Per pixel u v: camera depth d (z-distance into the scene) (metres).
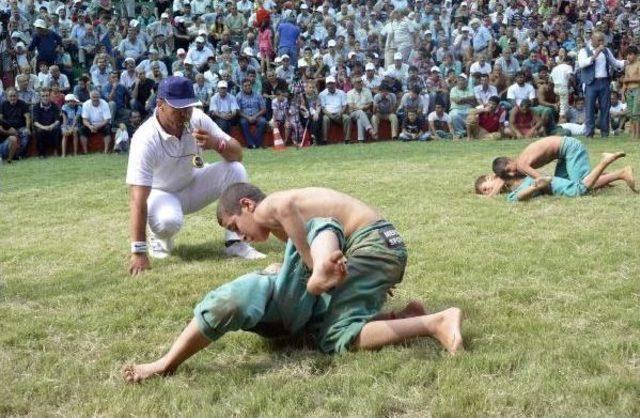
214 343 3.85
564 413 2.94
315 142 16.73
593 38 15.51
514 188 8.13
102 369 3.62
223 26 20.83
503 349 3.62
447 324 3.56
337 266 3.33
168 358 3.45
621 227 6.37
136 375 3.43
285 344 3.87
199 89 16.97
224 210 3.88
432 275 5.04
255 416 3.05
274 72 17.27
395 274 3.80
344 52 19.91
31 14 19.83
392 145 15.45
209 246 6.28
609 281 4.80
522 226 6.53
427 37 20.73
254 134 16.48
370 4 22.67
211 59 17.41
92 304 4.70
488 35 21.33
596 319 4.09
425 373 3.32
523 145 14.35
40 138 15.18
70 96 15.54
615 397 3.05
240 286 3.49
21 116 14.84
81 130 15.60
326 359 3.60
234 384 3.37
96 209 8.22
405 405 3.08
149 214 5.84
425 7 22.73
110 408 3.15
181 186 6.06
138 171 5.54
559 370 3.34
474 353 3.55
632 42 23.16
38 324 4.27
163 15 19.80
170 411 3.12
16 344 4.00
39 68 17.59
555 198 7.84
